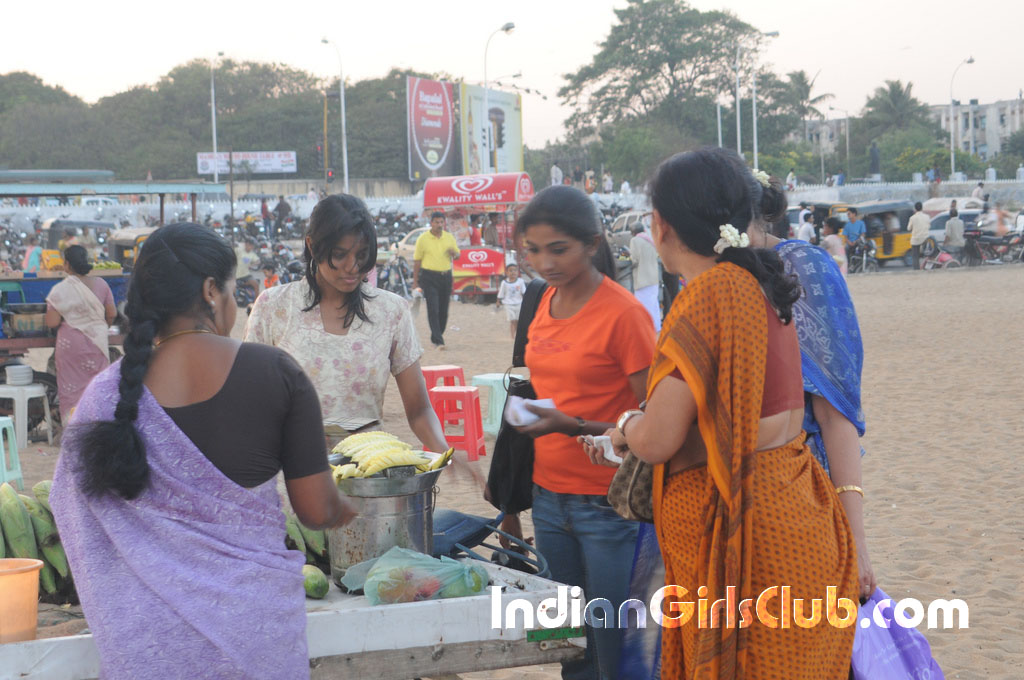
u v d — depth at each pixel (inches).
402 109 2952.8
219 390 79.0
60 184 458.0
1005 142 4114.2
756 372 85.8
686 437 91.0
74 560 78.5
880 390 423.2
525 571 125.6
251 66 3666.3
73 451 77.4
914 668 108.6
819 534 88.7
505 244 927.0
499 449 126.9
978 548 219.9
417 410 135.9
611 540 117.0
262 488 80.7
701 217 89.6
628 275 461.1
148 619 75.9
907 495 263.7
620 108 3211.1
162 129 3243.1
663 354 87.2
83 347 337.7
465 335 669.9
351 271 125.3
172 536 77.2
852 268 1106.1
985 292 854.5
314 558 115.3
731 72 3107.8
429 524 109.4
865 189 2018.9
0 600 88.5
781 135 3193.9
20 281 397.7
